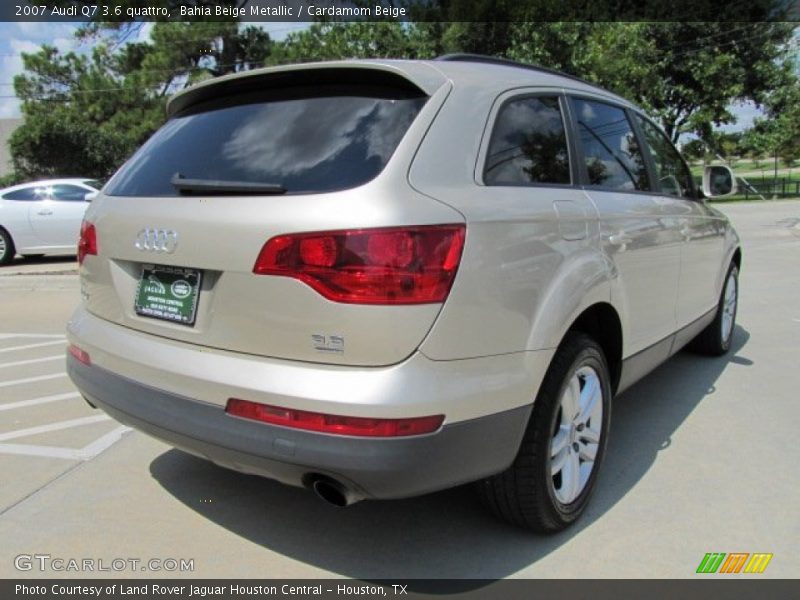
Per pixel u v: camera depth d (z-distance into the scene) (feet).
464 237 7.51
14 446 12.73
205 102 10.07
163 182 9.07
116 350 9.00
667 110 100.07
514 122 9.16
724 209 86.84
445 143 7.99
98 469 11.71
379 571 8.73
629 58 82.12
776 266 34.35
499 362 7.91
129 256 8.91
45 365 18.90
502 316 7.91
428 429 7.20
